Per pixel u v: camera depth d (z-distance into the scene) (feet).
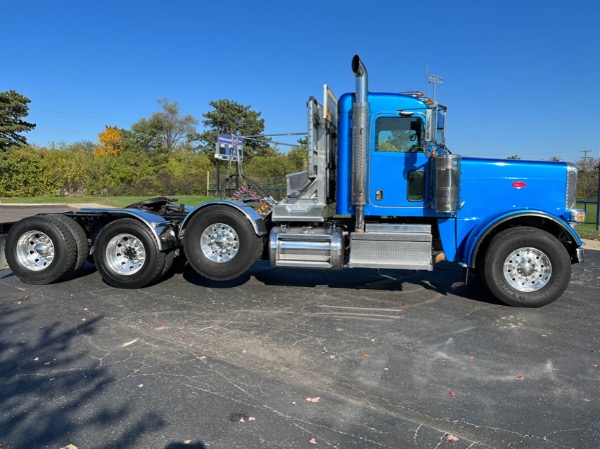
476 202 21.85
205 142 184.44
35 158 117.91
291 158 86.84
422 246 20.99
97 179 127.54
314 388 12.50
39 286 23.58
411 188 21.97
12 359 14.24
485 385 12.81
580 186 78.28
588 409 11.53
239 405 11.51
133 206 25.38
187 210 27.17
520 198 21.76
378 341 16.11
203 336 16.38
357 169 21.18
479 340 16.31
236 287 23.61
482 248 21.36
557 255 19.79
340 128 22.20
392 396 12.10
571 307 20.43
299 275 26.55
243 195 27.35
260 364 14.02
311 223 22.93
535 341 16.26
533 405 11.71
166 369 13.57
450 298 21.85
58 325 17.47
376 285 24.26
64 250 23.44
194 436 10.15
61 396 11.89
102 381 12.75
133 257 23.09
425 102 22.13
